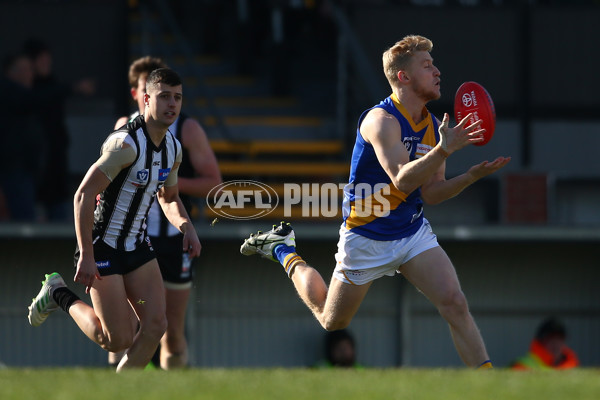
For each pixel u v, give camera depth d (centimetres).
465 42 4094
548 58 4138
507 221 3944
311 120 4231
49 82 3525
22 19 3747
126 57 3788
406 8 4128
